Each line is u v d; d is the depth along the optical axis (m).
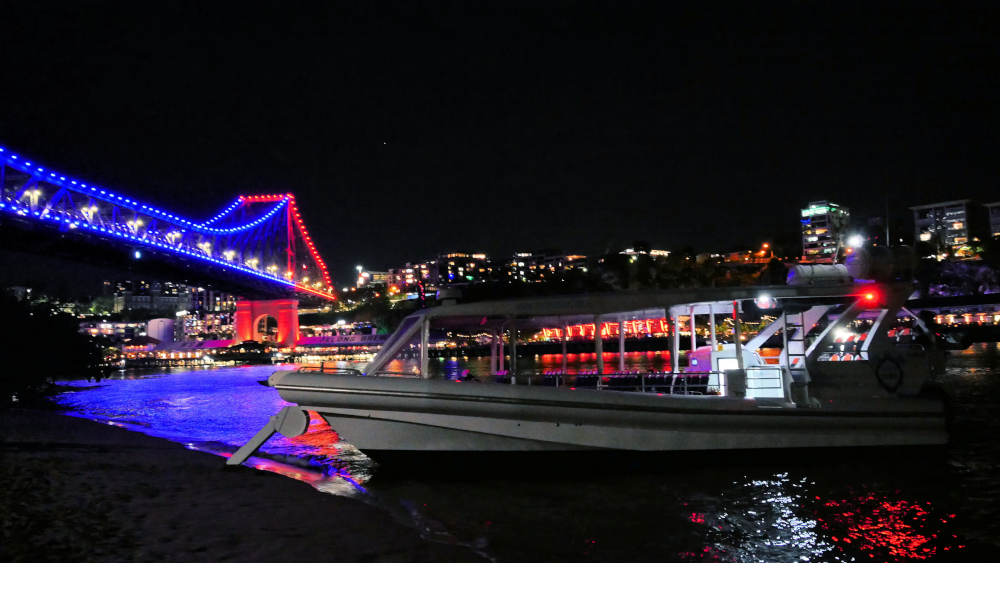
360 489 8.54
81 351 31.09
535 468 8.80
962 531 6.75
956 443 11.20
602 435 8.81
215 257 83.56
